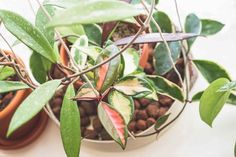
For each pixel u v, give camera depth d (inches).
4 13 18.5
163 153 27.5
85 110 26.0
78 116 19.8
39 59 22.0
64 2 18.7
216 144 27.5
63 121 19.6
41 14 21.4
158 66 25.3
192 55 27.8
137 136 24.9
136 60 22.4
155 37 20.8
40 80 22.7
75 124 19.7
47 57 19.8
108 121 20.2
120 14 15.0
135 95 20.7
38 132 28.2
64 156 28.0
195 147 27.6
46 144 28.3
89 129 26.3
